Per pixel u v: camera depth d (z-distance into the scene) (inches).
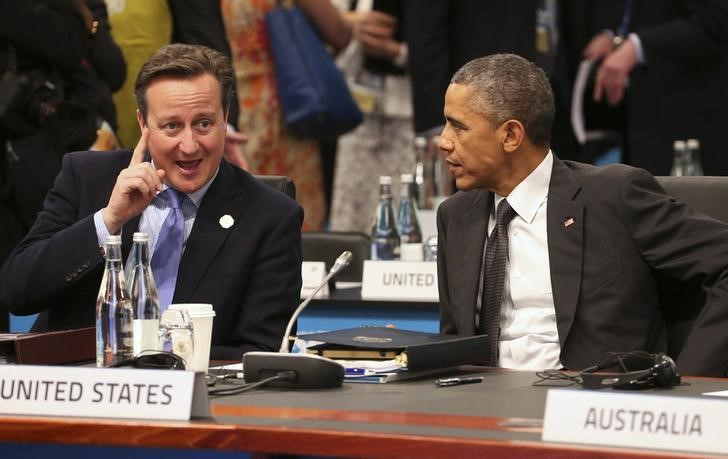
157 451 213.2
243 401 239.8
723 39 657.0
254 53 630.5
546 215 334.0
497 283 334.6
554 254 328.5
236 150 553.0
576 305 323.6
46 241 327.6
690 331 326.6
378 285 457.1
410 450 199.2
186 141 320.5
